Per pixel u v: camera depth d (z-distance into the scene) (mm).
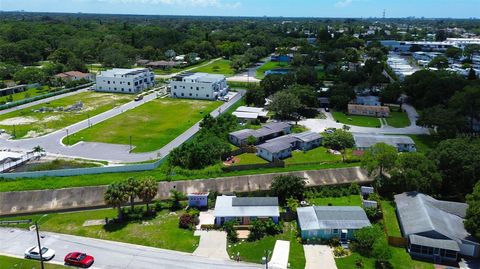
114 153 90500
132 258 53188
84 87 165375
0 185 72562
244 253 54750
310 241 57938
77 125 111625
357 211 62375
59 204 68750
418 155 70875
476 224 52750
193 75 157875
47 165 82562
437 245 53344
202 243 57125
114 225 61906
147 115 123625
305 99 128250
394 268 51375
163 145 96188
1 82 159250
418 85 135750
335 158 89500
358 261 52156
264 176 77438
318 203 69750
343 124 117250
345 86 141375
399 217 62562
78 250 55000
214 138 93312
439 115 100688
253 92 137375
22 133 103500
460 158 68250
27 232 59906
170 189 73000
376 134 104438
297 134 101000
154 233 59531
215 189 73625
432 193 70938
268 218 61719
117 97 148625
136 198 70500
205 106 136875
